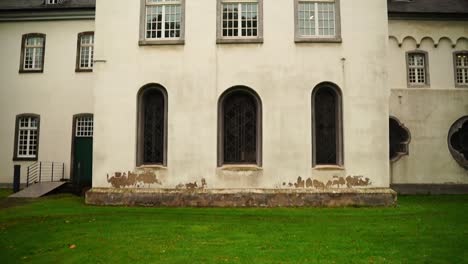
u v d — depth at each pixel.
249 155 14.94
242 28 15.25
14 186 19.52
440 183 21.00
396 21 21.81
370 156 14.59
